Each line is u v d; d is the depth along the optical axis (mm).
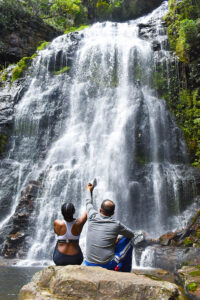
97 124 15047
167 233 10125
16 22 21016
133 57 17203
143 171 12688
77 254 4172
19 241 9953
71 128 15422
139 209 12000
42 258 9633
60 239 4215
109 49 17953
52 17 25938
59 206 11539
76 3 27344
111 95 15938
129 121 13828
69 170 12398
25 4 23578
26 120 15867
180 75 16734
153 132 14258
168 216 12109
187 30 16812
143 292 3314
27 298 3629
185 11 18688
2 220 12547
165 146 14320
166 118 15023
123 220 11617
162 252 8789
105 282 3416
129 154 13102
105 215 4070
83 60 18172
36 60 18578
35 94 16797
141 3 27781
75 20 27062
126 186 12367
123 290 3346
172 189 12562
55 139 15242
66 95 16578
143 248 9281
